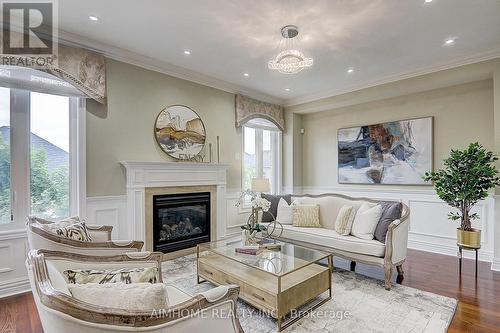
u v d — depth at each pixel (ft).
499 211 10.89
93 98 10.54
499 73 11.05
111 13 8.58
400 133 15.02
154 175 12.17
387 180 15.48
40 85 9.47
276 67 9.83
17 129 9.38
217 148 15.19
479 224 12.41
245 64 12.77
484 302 8.13
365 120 16.67
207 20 9.02
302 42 10.52
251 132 18.03
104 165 11.01
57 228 7.43
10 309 7.91
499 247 10.89
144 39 10.34
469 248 10.39
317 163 19.04
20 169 9.43
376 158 15.97
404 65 12.83
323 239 11.16
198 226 14.07
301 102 18.47
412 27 9.39
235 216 16.14
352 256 10.20
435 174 11.44
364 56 11.78
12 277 8.98
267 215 13.91
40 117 9.87
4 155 9.16
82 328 2.77
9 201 9.19
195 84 14.25
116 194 11.28
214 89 15.15
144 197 11.82
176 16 8.77
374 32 9.72
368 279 9.96
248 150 17.81
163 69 12.79
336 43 10.59
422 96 14.40
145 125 12.27
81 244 6.95
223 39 10.33
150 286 3.56
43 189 9.89
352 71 13.57
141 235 11.68
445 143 13.61
